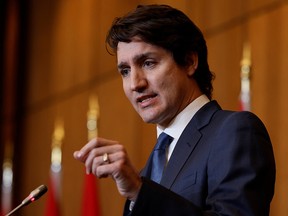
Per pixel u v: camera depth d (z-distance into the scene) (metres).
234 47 7.25
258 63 7.02
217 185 2.76
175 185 2.91
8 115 9.70
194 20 7.65
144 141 8.00
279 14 6.99
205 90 3.25
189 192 2.85
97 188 7.48
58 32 9.37
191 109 3.14
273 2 7.07
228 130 2.88
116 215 8.15
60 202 8.42
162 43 3.05
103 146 2.57
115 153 2.55
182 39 3.11
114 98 8.48
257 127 2.90
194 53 3.18
